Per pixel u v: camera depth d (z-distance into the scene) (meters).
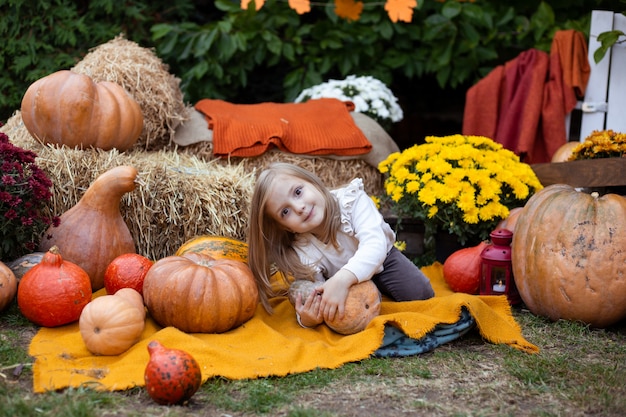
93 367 3.01
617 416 2.70
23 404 2.57
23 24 6.00
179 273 3.36
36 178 3.83
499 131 5.87
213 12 7.67
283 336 3.37
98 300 3.13
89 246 3.92
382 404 2.78
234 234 4.38
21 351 3.11
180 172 4.38
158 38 6.59
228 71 6.69
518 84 5.86
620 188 4.64
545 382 3.03
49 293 3.38
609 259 3.64
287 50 6.61
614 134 4.68
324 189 3.60
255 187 3.55
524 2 6.71
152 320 3.50
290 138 5.14
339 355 3.24
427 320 3.39
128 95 4.70
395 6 5.64
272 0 6.60
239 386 2.91
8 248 3.81
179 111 5.25
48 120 4.40
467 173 4.46
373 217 3.63
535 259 3.82
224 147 5.02
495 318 3.58
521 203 4.75
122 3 6.33
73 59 6.03
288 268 3.66
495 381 3.04
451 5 6.27
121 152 4.69
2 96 5.98
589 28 6.05
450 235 4.79
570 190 3.93
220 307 3.35
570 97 5.60
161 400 2.69
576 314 3.74
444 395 2.88
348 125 5.34
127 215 4.24
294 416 2.60
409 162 4.71
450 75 6.89
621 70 5.46
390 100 6.14
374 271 3.54
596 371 3.15
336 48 6.68
